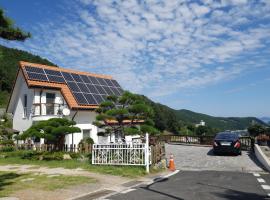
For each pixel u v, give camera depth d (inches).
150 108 692.7
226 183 444.5
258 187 411.8
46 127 734.5
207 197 350.0
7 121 1284.4
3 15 348.2
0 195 358.6
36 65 1050.1
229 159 772.6
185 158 807.1
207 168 633.6
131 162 598.9
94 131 1036.5
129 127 663.8
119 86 1294.3
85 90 1067.9
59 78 1047.0
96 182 450.6
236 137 874.1
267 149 856.9
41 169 593.0
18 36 369.4
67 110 908.6
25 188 401.4
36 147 853.8
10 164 685.3
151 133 657.6
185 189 400.5
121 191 394.3
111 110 662.5
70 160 695.1
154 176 526.6
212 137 1208.8
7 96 2253.9
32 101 1017.5
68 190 394.3
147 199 343.3
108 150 621.3
